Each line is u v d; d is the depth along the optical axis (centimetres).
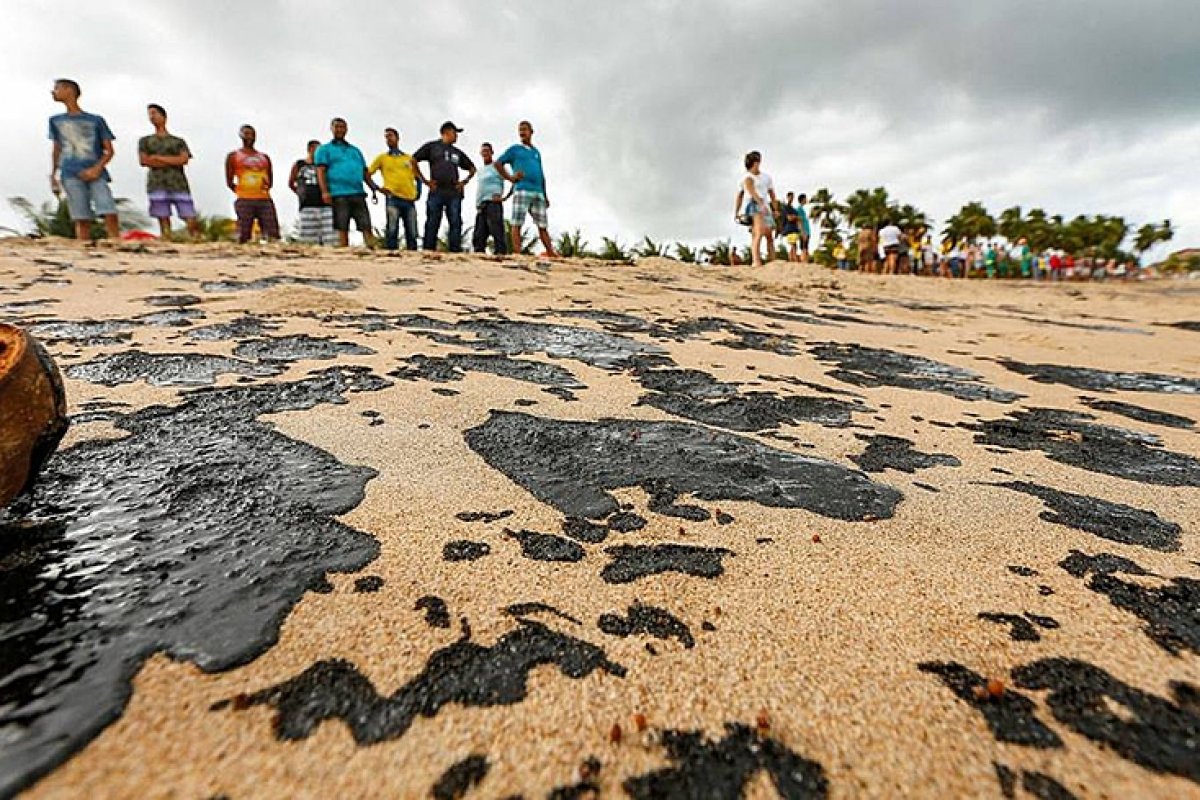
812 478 151
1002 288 854
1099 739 75
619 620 94
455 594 98
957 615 98
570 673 82
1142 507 141
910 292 730
